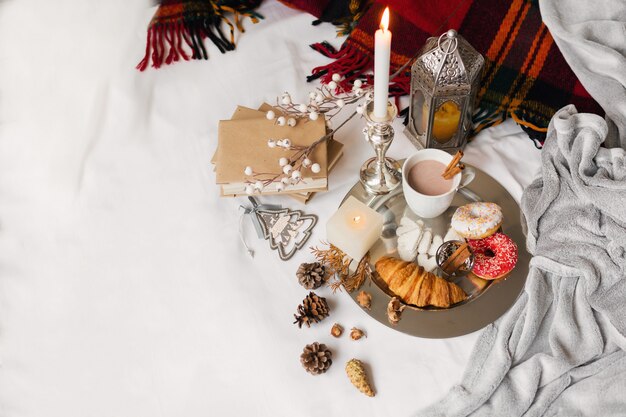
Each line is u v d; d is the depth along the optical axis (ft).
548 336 3.22
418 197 3.35
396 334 3.31
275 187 3.61
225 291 3.50
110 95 4.20
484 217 3.39
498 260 3.33
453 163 3.35
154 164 3.96
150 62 4.33
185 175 3.91
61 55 4.37
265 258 3.58
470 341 3.27
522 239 3.51
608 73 3.58
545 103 3.93
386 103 3.20
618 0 3.67
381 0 4.09
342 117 4.01
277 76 4.21
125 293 3.57
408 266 3.37
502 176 3.76
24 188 3.96
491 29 4.03
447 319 3.28
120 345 3.43
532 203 3.51
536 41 3.96
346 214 3.40
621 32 3.62
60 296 3.59
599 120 3.45
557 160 3.54
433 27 4.09
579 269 3.23
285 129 3.63
